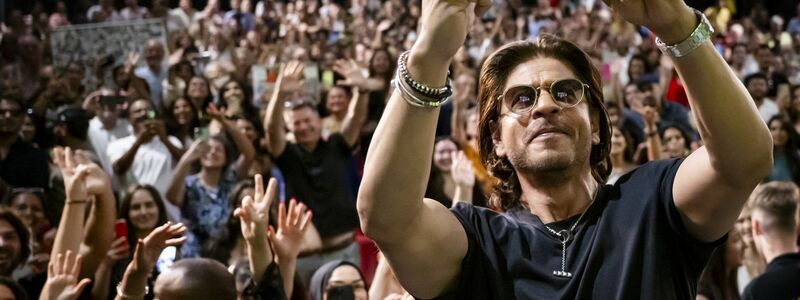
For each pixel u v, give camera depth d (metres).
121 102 9.09
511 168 2.32
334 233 7.45
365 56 14.45
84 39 12.45
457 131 8.88
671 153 8.64
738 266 5.01
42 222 6.36
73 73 11.86
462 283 2.15
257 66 10.51
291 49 15.91
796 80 16.19
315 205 7.46
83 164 5.00
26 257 5.35
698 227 2.11
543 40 2.26
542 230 2.18
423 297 2.18
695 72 1.94
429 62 1.88
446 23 1.85
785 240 4.21
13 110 8.02
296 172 7.52
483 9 1.91
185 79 11.74
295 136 7.58
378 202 1.96
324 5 20.95
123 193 8.30
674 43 1.94
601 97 2.28
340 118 9.68
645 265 2.09
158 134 8.33
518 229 2.18
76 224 4.67
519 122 2.17
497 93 2.24
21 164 8.05
